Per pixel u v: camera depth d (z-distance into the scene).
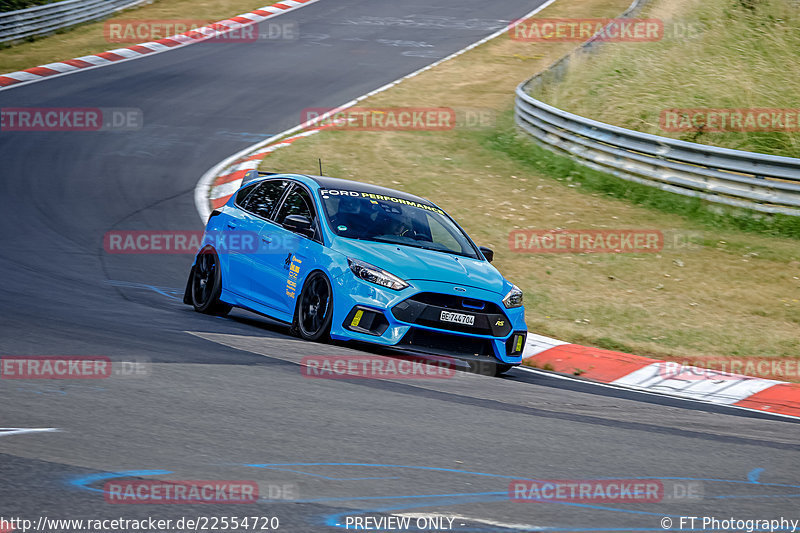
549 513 14.70
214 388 21.11
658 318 41.72
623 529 14.29
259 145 72.31
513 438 19.84
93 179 59.72
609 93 80.69
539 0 141.50
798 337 40.25
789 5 96.75
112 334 26.59
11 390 19.12
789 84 83.38
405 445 18.08
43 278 37.12
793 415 29.88
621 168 66.38
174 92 87.69
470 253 32.38
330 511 13.77
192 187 60.34
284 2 134.25
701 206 61.03
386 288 27.97
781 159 58.44
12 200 52.69
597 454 19.28
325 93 91.19
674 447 20.95
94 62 97.94
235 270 33.31
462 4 138.38
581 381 31.36
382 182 63.94
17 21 105.62
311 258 30.08
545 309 41.91
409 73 101.19
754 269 50.00
